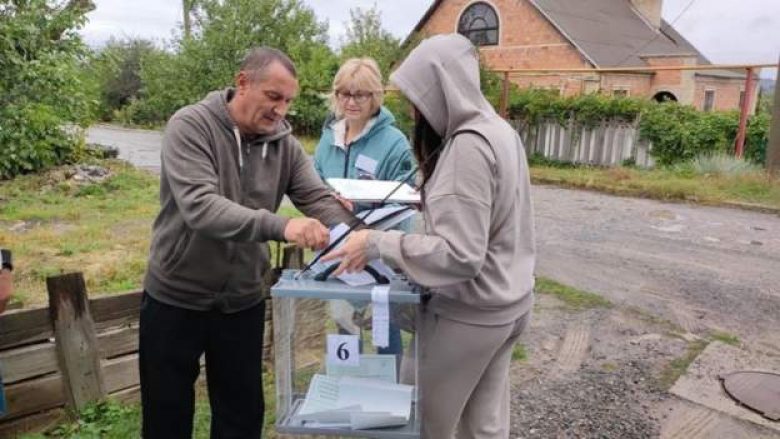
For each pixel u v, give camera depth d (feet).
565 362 12.17
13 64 30.48
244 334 7.15
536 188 36.11
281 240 5.66
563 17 77.46
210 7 65.87
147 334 6.85
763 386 11.21
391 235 5.41
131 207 27.30
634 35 86.07
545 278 17.66
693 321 14.49
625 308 15.28
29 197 28.32
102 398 9.49
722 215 27.78
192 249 6.44
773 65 35.14
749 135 38.01
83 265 18.17
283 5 66.69
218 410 7.45
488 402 6.46
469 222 5.21
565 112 44.88
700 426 9.91
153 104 79.41
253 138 6.52
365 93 9.55
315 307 5.74
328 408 5.68
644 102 41.91
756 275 18.42
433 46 5.57
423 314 5.94
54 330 8.97
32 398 8.80
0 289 7.02
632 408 10.44
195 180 5.96
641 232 24.21
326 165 10.29
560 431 9.75
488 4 80.84
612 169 39.88
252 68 6.08
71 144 34.86
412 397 5.84
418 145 5.89
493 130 5.49
